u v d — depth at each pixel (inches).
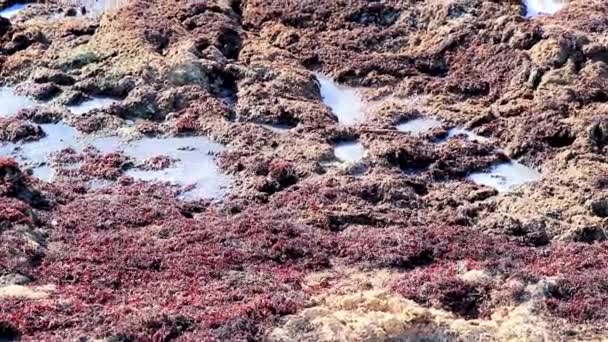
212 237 1090.1
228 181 1288.1
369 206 1202.6
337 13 1728.6
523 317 837.8
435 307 870.4
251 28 1744.6
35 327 809.5
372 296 845.2
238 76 1540.4
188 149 1371.8
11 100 1499.8
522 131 1378.0
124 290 938.7
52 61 1561.3
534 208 1190.9
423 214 1198.3
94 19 1726.1
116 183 1283.2
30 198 1189.1
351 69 1598.2
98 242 1069.1
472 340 791.1
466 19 1641.2
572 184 1235.9
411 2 1727.4
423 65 1608.0
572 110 1397.6
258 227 1118.4
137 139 1398.9
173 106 1471.5
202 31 1638.8
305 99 1507.1
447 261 1047.6
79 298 893.8
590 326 844.0
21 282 944.9
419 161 1328.7
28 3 1824.6
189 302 876.0
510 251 1076.5
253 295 898.7
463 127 1439.5
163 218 1168.8
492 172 1327.5
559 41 1499.8
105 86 1504.7
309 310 805.2
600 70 1460.4
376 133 1397.6
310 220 1161.4
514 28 1568.7
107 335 782.5
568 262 1026.1
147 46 1562.5
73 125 1428.4
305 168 1293.1
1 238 1023.0
